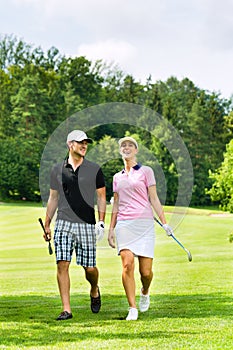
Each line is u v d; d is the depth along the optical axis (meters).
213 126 54.50
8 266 16.30
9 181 48.28
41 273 14.38
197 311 7.44
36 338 5.79
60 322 6.65
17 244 22.80
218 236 24.69
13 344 5.54
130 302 6.75
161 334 5.86
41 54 61.62
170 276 12.86
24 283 12.09
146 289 7.25
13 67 58.94
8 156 49.28
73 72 56.25
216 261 16.61
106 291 10.30
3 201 47.84
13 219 30.97
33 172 49.38
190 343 5.43
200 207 46.97
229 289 10.30
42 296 9.63
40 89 53.56
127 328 6.20
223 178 20.09
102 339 5.66
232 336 5.75
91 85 56.09
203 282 11.59
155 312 7.34
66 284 6.90
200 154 52.84
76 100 52.97
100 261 16.56
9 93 54.00
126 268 6.74
